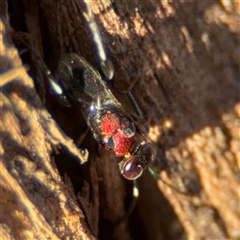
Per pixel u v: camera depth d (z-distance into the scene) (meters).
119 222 0.05
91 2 0.05
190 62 0.05
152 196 0.06
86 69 0.05
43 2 0.05
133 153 0.05
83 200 0.05
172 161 0.06
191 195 0.06
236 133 0.06
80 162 0.05
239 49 0.05
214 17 0.05
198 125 0.05
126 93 0.05
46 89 0.05
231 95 0.05
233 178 0.06
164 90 0.05
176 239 0.06
